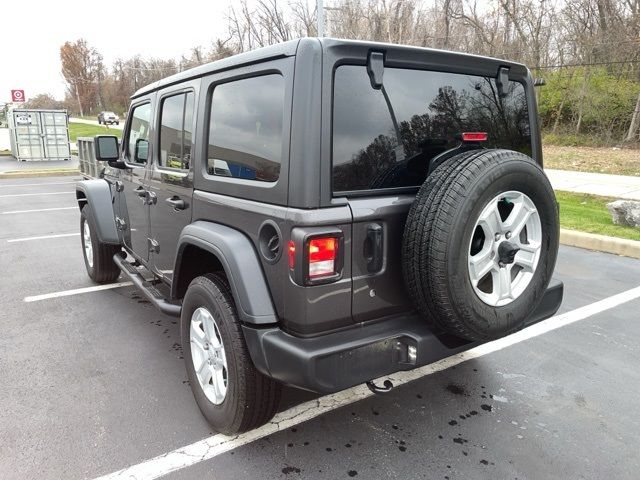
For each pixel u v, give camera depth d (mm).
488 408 3068
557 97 26188
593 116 24609
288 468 2518
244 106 2494
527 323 2760
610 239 6863
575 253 6812
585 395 3225
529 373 3508
